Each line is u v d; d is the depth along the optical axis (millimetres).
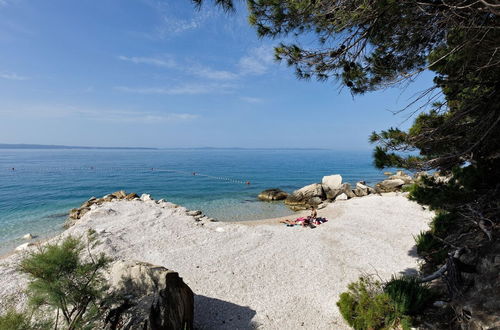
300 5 5203
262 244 14969
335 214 22188
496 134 5496
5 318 5312
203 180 53750
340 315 8125
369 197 28234
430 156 6320
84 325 6211
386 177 55688
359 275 10922
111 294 6879
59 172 70562
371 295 7281
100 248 13273
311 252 13594
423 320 6012
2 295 9352
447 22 4871
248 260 12766
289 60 6906
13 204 30594
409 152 6371
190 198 34750
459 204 5477
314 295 9531
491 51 4719
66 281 6094
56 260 6051
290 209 28312
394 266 11508
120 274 7484
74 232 16141
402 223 18203
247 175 63281
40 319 6273
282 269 11758
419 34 5672
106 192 39250
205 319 8172
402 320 6109
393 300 6574
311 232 17062
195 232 17250
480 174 5070
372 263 11977
